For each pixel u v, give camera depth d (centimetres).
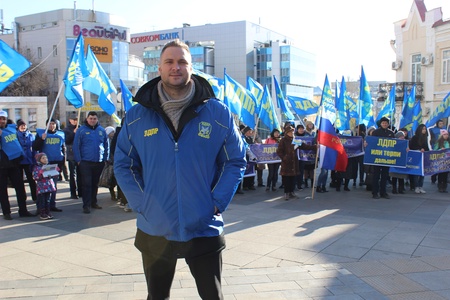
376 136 1035
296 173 1010
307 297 441
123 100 933
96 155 862
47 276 498
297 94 8688
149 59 8806
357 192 1131
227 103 1183
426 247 611
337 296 443
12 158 778
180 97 287
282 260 555
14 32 6406
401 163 1032
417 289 462
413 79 2708
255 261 551
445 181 1120
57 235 682
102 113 5034
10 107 1662
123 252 592
